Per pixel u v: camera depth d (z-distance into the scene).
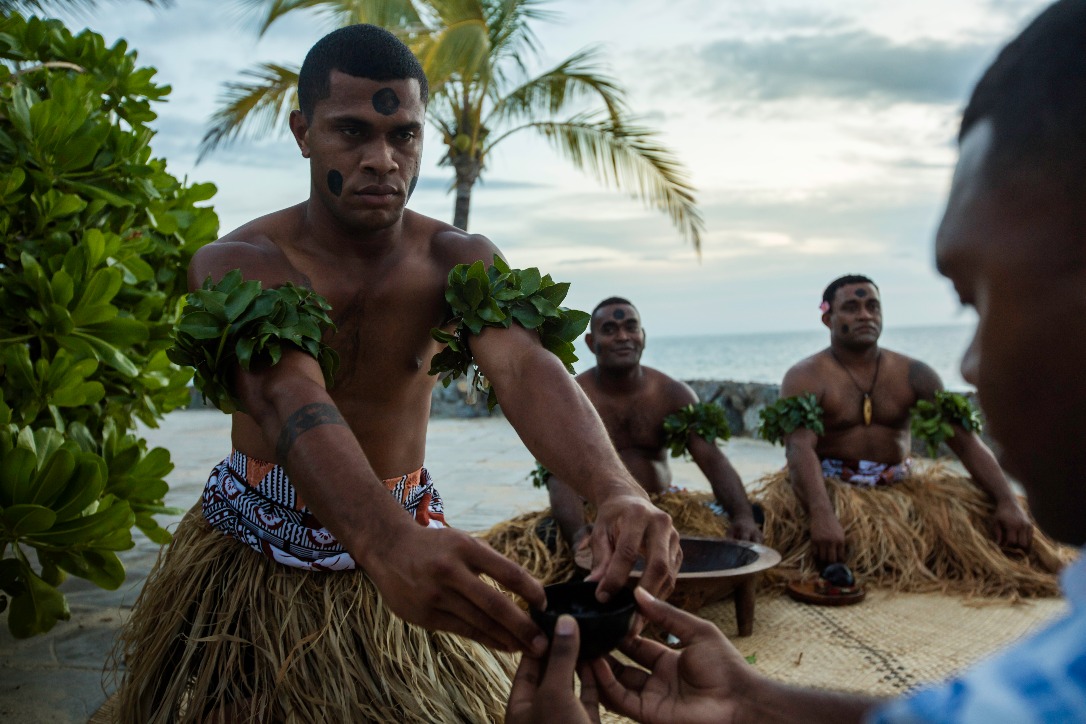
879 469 4.10
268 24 9.84
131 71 3.17
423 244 1.84
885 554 3.65
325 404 1.36
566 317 1.71
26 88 2.74
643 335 3.88
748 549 3.14
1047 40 0.44
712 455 3.85
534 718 1.07
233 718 1.60
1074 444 0.45
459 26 8.91
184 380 3.11
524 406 1.56
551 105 10.32
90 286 2.62
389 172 1.63
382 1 9.42
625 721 2.28
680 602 2.85
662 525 1.31
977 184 0.46
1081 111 0.42
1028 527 3.76
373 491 1.22
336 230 1.72
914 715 0.44
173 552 1.87
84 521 2.45
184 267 3.13
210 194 3.25
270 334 1.43
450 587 1.11
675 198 9.87
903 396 4.14
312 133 1.65
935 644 2.93
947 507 3.85
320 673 1.62
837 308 4.12
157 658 1.72
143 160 3.05
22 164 2.66
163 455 2.87
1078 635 0.40
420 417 1.89
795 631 3.06
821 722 0.97
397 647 1.66
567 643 1.04
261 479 1.75
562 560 3.42
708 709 1.04
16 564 2.50
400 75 1.62
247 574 1.72
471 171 11.22
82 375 2.60
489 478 6.30
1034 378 0.45
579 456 1.47
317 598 1.70
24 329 2.68
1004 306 0.45
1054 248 0.43
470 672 1.75
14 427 2.44
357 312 1.74
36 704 2.36
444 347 1.90
